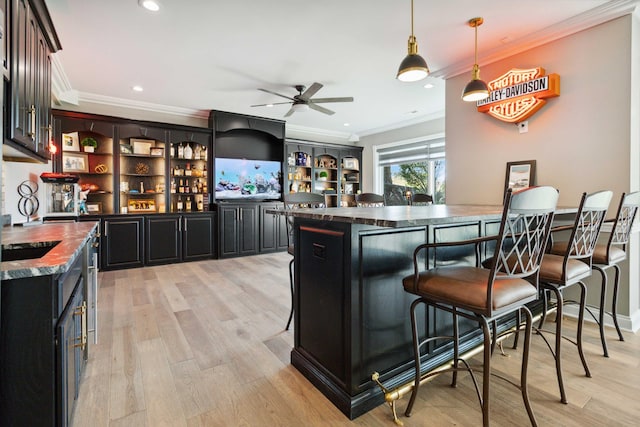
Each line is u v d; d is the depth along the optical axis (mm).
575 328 2695
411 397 1613
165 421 1581
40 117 2291
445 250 2027
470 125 3727
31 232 2018
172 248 5242
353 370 1624
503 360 2158
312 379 1893
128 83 4359
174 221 5262
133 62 3705
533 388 1843
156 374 1989
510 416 1611
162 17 2803
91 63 3721
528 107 3137
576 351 2293
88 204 4895
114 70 3924
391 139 7059
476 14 2793
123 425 1550
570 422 1564
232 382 1913
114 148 4891
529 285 1490
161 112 5531
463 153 3791
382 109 5703
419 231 1893
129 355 2219
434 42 3260
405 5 2662
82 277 1908
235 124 5875
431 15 2805
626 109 2641
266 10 2721
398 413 1645
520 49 3275
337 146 7352
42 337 1124
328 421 1592
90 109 4945
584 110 2869
